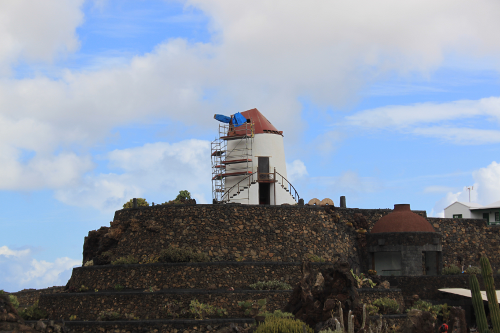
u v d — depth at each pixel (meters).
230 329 50.97
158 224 65.31
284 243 65.62
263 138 78.94
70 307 58.69
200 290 57.66
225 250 63.66
